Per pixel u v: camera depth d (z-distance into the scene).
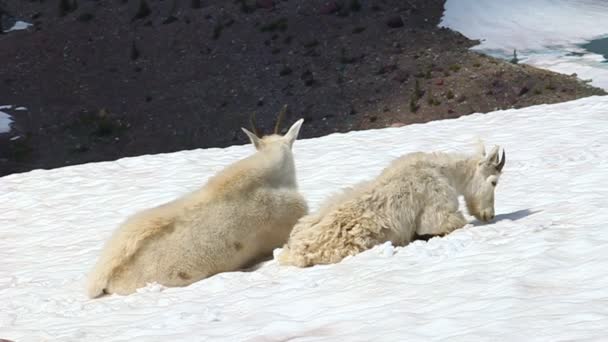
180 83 112.81
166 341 11.22
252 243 15.93
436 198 14.71
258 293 13.14
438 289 11.35
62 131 103.94
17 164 97.94
